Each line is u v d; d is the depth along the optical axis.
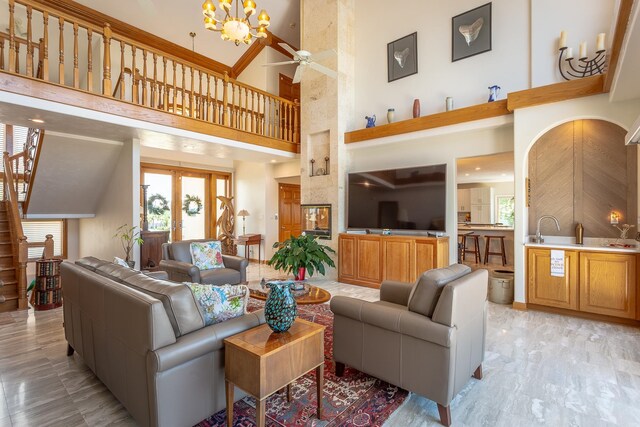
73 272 2.51
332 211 5.96
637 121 2.62
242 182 8.50
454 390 1.90
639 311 3.35
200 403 1.76
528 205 4.09
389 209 5.37
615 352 2.81
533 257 3.96
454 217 5.04
